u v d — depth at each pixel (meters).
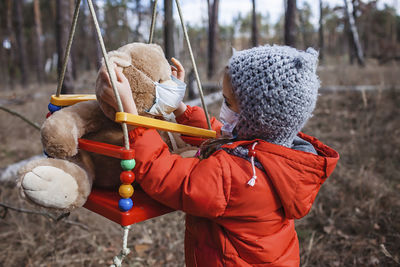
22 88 13.14
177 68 1.31
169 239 2.80
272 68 1.04
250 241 1.13
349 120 5.26
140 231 2.90
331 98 6.46
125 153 0.97
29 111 6.24
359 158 3.88
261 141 1.11
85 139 1.12
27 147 5.20
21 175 1.00
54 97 1.21
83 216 2.96
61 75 1.18
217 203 1.07
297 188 1.09
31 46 23.89
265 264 1.14
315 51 1.14
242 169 1.11
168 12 3.04
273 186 1.11
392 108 5.48
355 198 3.21
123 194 1.00
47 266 2.46
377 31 16.91
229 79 1.14
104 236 2.83
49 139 1.03
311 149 1.22
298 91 1.05
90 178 1.12
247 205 1.09
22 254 2.55
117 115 0.96
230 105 1.19
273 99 1.04
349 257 2.51
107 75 1.01
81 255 2.56
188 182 1.08
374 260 2.43
